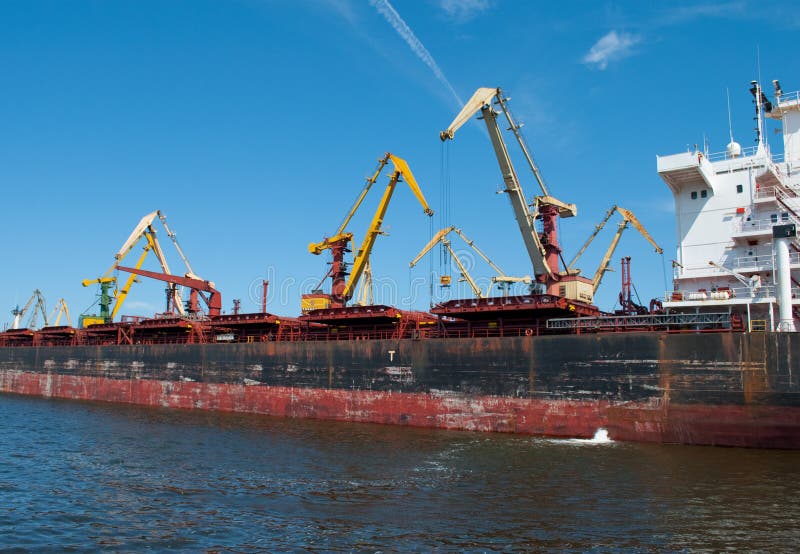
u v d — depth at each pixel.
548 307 43.75
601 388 39.31
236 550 18.75
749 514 21.97
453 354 45.59
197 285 84.56
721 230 43.66
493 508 23.00
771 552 18.23
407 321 54.34
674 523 20.97
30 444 38.88
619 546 18.77
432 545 18.94
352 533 20.20
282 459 33.19
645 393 37.75
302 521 21.59
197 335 70.88
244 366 58.34
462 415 44.56
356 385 50.44
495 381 43.47
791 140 45.38
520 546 18.81
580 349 40.31
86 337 84.25
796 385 33.62
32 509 23.48
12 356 85.25
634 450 34.56
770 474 28.14
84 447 37.56
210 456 34.28
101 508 23.56
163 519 22.03
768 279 41.06
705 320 37.28
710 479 27.25
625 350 38.69
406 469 30.22
